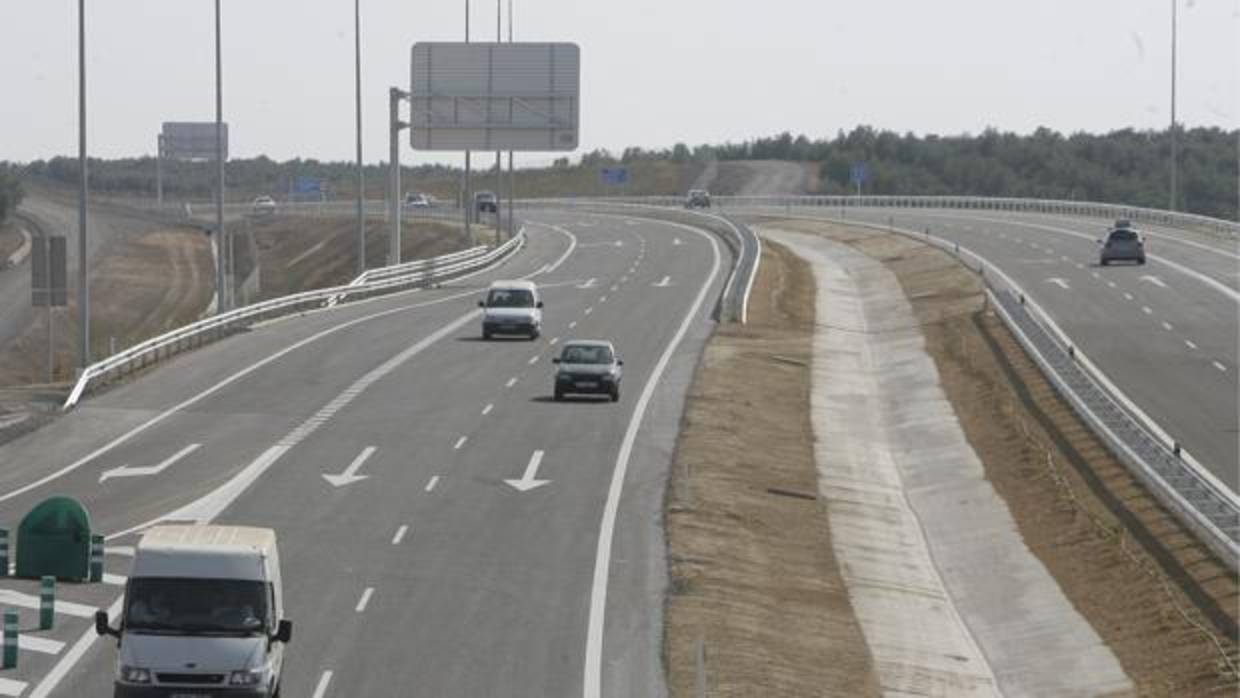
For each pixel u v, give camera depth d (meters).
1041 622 74.88
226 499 87.06
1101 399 109.88
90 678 56.03
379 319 160.50
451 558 75.88
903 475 104.44
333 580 71.50
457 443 102.19
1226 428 108.56
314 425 107.56
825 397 126.75
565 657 61.19
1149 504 87.62
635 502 87.81
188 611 51.00
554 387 118.75
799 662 64.31
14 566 72.56
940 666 68.94
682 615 67.56
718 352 140.75
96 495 88.12
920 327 160.88
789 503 92.44
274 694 52.22
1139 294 176.25
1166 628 70.19
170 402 115.31
